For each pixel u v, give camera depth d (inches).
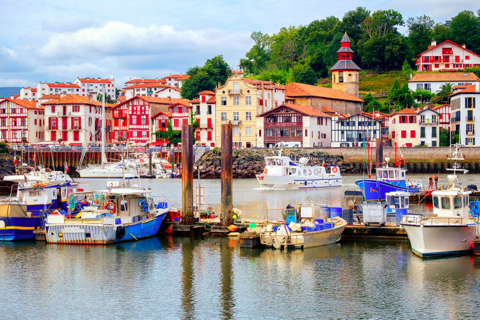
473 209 1660.9
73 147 4630.9
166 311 1146.0
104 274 1371.8
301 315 1119.6
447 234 1448.1
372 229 1670.8
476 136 4485.7
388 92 6943.9
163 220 1820.9
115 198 1701.5
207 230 1787.6
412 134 4768.7
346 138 5002.5
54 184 1819.6
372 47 7696.9
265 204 2469.2
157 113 5561.0
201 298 1213.7
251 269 1398.9
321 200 2630.4
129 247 1611.7
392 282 1288.1
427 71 6688.0
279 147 4510.3
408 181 2787.9
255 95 4965.6
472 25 7495.1
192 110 5246.1
